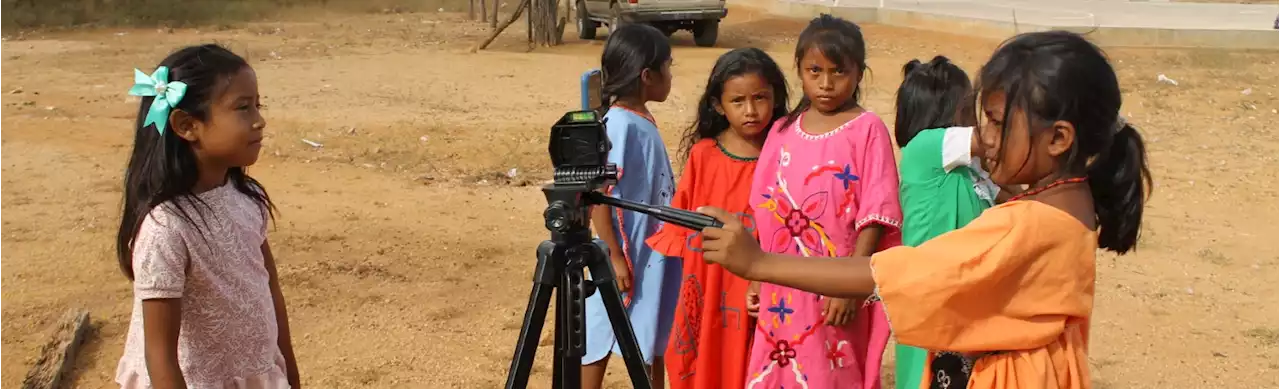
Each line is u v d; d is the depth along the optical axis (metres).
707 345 3.69
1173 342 5.49
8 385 4.80
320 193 8.29
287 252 6.68
